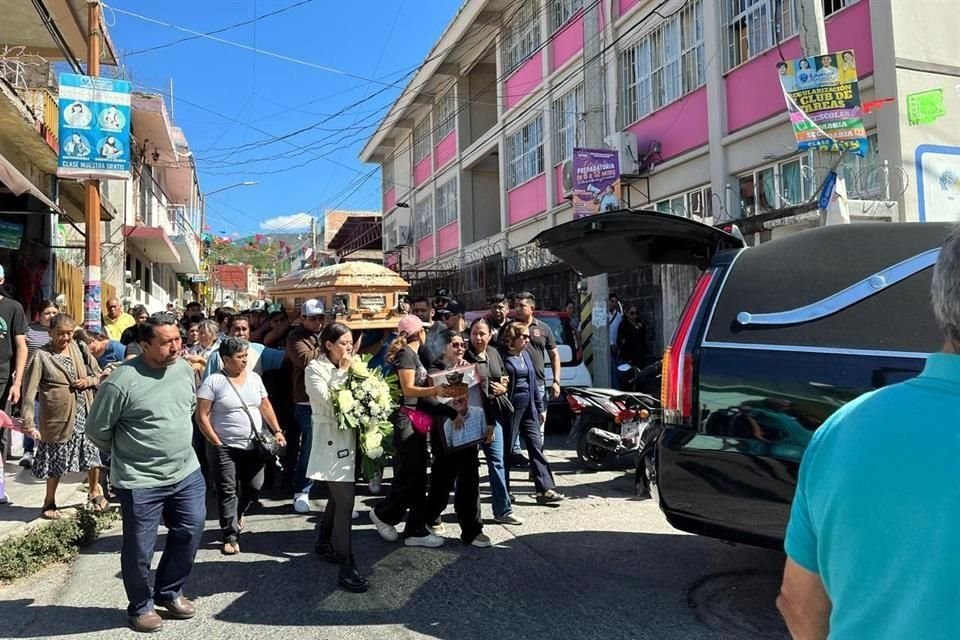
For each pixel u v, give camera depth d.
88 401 6.14
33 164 13.04
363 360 4.75
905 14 9.33
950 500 1.18
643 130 15.04
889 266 3.35
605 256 5.09
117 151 10.39
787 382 3.30
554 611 4.02
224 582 4.56
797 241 3.69
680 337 3.70
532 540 5.33
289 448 7.01
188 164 25.56
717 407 3.46
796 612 1.46
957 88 9.57
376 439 4.43
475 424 5.16
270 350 6.82
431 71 25.94
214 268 49.56
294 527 5.84
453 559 4.93
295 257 70.12
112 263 18.55
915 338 3.13
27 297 12.27
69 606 4.23
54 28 11.94
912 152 9.24
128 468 3.85
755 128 11.59
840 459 1.33
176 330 3.97
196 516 4.04
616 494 6.75
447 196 27.98
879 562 1.23
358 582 4.34
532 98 20.00
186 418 4.05
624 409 7.46
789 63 7.95
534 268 17.28
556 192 18.59
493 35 22.81
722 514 3.42
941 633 1.14
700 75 13.14
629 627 3.79
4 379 6.83
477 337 5.56
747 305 3.57
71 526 5.49
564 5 18.11
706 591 4.28
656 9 13.66
